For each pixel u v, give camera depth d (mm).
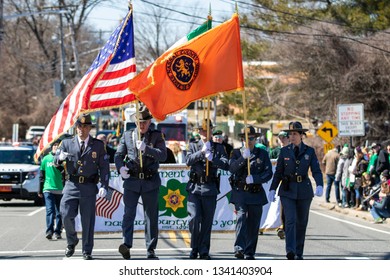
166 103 14352
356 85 51344
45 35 85750
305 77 54406
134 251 16688
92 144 14602
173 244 18219
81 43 75625
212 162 14750
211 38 14562
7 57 83875
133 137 14570
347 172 29641
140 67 75312
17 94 83500
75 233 15086
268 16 56344
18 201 34000
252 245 14914
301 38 54062
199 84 14516
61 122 14617
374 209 24453
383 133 51062
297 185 14570
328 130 35969
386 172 24312
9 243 18406
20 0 81312
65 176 15102
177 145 30594
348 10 53188
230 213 18906
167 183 18938
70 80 77875
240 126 68625
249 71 60656
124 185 14648
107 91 15086
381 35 50344
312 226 23188
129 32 15148
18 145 32625
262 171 14797
